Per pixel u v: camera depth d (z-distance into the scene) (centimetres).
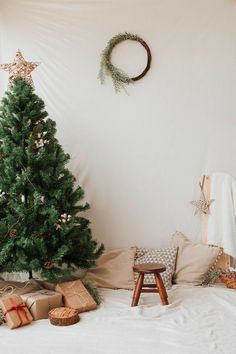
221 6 334
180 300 274
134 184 343
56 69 345
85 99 344
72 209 299
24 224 274
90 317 248
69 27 343
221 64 336
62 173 297
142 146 342
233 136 335
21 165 281
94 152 345
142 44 337
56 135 345
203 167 338
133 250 331
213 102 337
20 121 287
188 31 337
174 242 331
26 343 213
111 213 344
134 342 213
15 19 346
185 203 339
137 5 339
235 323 236
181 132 339
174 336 220
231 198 324
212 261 314
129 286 309
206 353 200
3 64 311
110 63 339
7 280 313
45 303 253
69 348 207
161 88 340
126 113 342
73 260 298
